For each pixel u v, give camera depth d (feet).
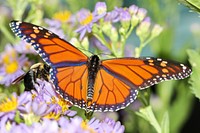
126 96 1.57
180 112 2.14
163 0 2.15
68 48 1.60
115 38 1.86
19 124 1.47
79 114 1.78
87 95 1.56
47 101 1.57
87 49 1.85
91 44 1.96
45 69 1.68
